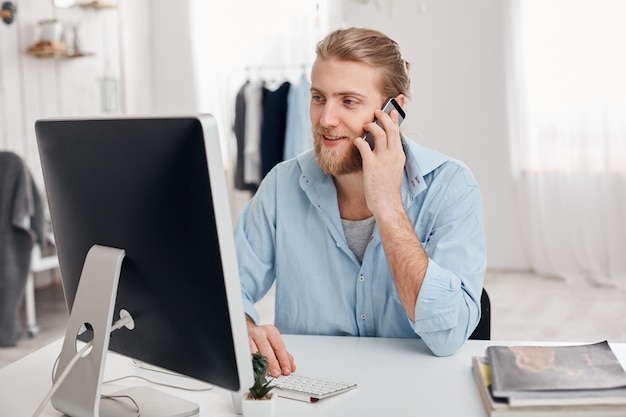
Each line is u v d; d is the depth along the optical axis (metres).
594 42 4.94
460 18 5.34
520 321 4.02
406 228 1.44
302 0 5.54
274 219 1.69
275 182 1.71
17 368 1.44
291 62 5.61
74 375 1.15
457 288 1.41
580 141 5.01
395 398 1.23
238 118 5.23
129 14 5.76
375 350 1.49
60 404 1.18
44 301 4.71
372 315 1.62
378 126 1.47
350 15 5.50
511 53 5.18
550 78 5.08
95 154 1.12
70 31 5.23
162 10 5.91
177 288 1.06
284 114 5.11
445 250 1.51
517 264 5.41
